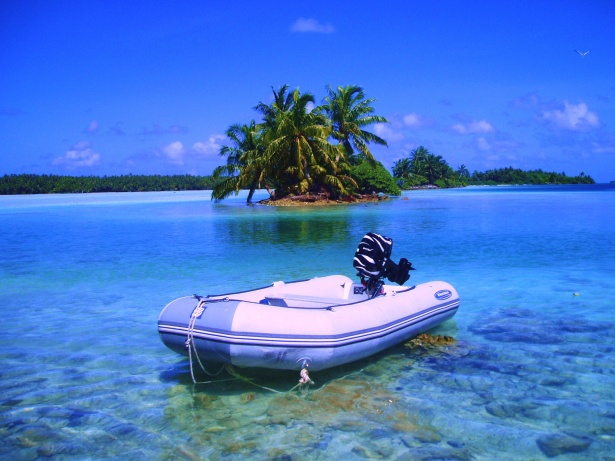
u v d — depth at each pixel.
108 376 5.71
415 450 4.15
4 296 9.54
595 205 34.41
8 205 44.84
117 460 4.09
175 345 5.45
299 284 7.07
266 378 5.62
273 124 40.81
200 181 109.25
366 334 5.69
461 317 7.79
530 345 6.50
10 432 4.51
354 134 45.50
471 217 25.38
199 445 4.29
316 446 4.23
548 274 10.79
